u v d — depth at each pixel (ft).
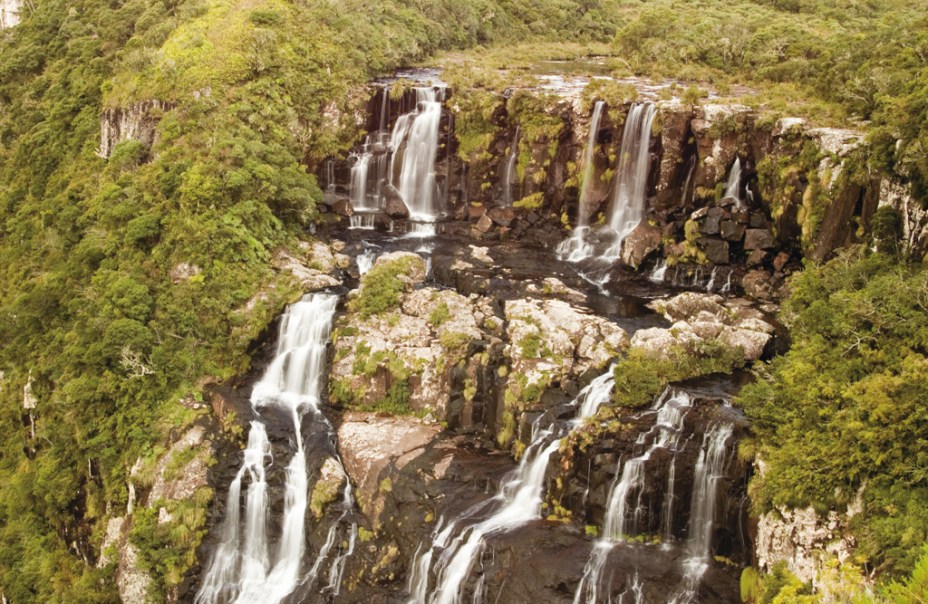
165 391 110.01
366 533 92.27
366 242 136.26
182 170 130.62
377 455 98.63
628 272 126.00
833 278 92.27
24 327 133.08
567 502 87.56
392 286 116.78
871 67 122.52
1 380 142.41
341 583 90.02
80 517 109.81
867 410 68.95
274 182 130.11
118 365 110.93
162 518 97.66
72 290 128.16
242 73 148.25
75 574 105.81
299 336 115.44
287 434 104.68
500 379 101.24
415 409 106.63
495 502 90.63
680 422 86.74
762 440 78.84
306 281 121.49
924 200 89.97
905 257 91.30
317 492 96.32
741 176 124.26
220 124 138.21
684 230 126.52
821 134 111.14
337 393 108.78
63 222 143.43
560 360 99.81
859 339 78.69
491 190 146.20
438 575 85.05
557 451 88.94
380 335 111.14
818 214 107.55
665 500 84.53
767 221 119.96
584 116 135.64
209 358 114.42
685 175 129.39
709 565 80.59
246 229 124.47
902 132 92.73
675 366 95.50
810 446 72.08
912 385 67.72
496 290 117.29
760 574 74.28
